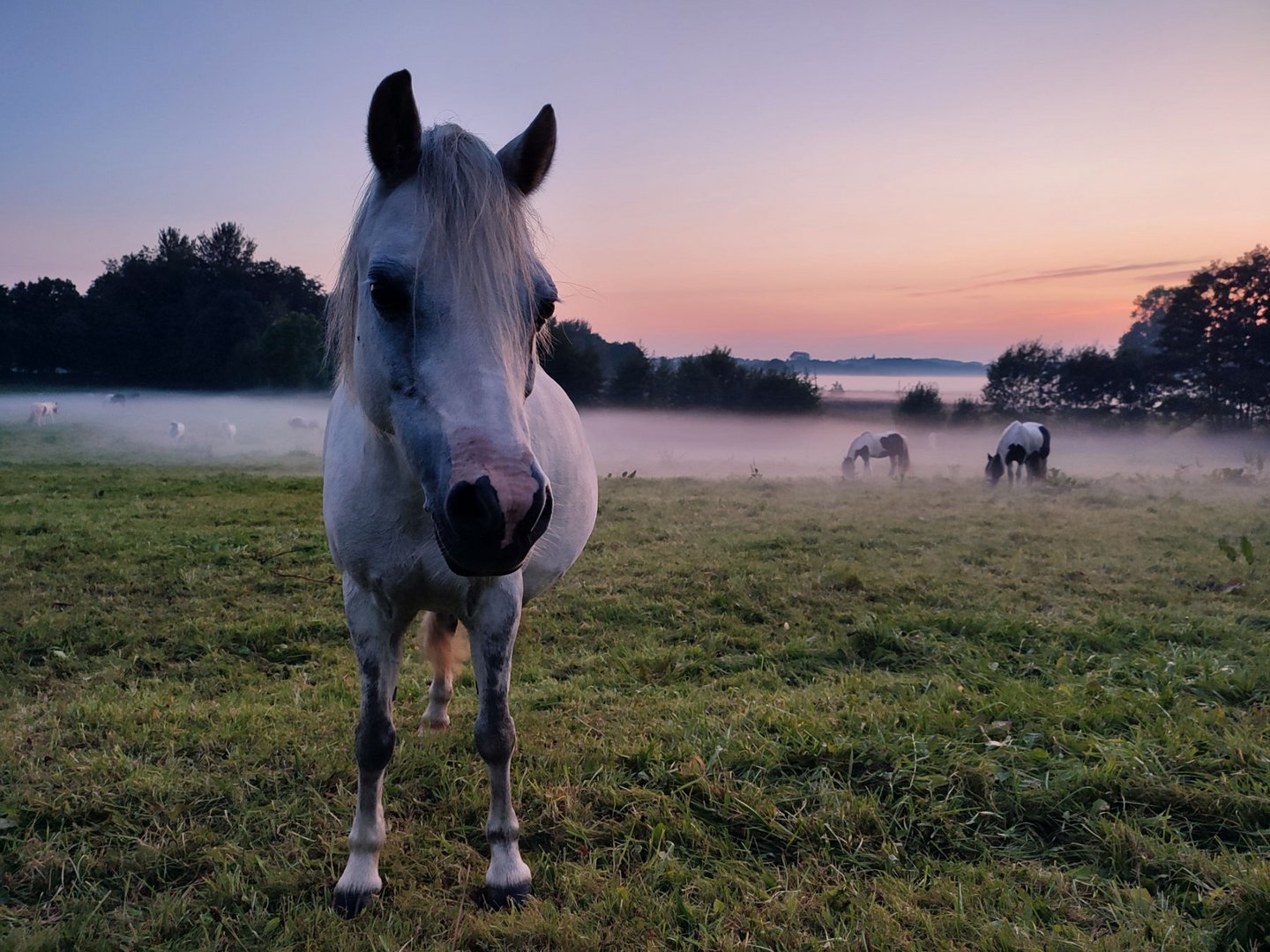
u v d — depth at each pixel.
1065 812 2.47
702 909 2.09
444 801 2.63
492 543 1.51
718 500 10.23
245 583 5.59
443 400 1.61
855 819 2.46
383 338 1.76
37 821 2.49
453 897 2.19
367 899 2.14
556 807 2.56
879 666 4.12
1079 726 3.07
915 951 1.92
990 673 3.78
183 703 3.48
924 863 2.29
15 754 2.91
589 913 2.08
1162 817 2.40
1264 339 37.69
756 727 3.06
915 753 2.78
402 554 2.12
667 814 2.50
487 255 1.65
